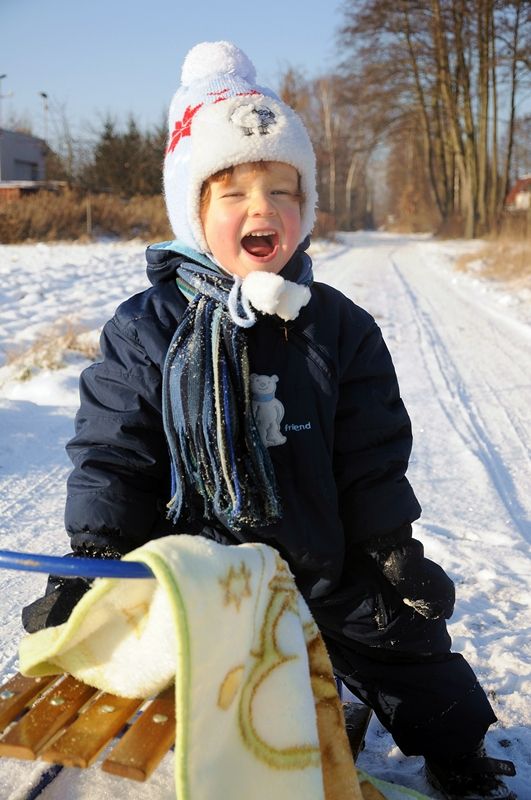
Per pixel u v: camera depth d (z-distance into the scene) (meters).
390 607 2.23
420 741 2.31
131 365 2.12
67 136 42.81
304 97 52.56
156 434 2.13
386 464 2.22
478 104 42.31
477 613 3.65
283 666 1.79
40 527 4.54
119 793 2.27
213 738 1.63
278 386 2.13
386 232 67.56
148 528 2.11
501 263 20.89
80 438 2.13
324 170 60.62
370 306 14.17
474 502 5.05
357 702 2.74
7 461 5.54
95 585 1.78
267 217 2.12
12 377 7.49
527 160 52.41
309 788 1.73
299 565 2.16
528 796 2.46
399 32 43.12
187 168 2.17
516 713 2.89
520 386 8.23
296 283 2.18
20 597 3.76
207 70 2.31
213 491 2.05
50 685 1.89
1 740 1.66
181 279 2.23
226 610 1.67
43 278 15.55
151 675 1.73
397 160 76.62
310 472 2.13
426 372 8.77
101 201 30.19
